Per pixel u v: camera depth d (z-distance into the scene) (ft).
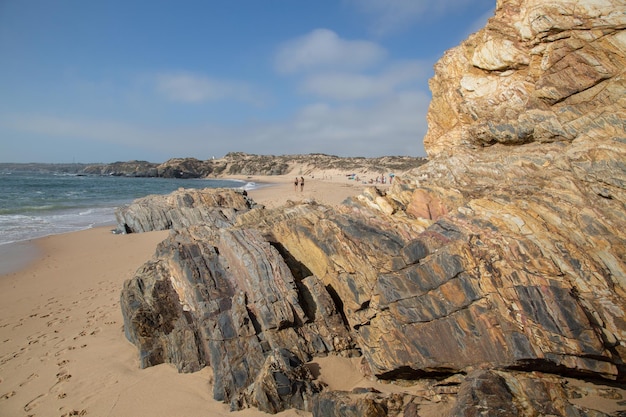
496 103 34.88
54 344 38.91
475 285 24.41
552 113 29.94
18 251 77.00
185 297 36.42
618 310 21.36
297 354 29.66
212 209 86.43
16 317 45.73
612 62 26.89
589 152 26.14
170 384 30.63
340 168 418.92
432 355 25.48
